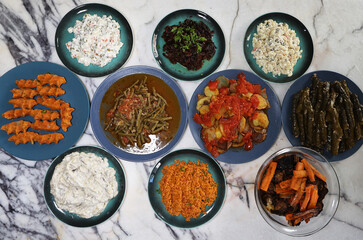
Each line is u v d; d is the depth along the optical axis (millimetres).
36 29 802
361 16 784
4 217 795
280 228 713
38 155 767
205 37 756
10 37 804
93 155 759
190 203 732
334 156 729
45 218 791
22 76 781
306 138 722
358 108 706
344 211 759
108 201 768
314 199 663
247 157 751
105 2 796
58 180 745
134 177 782
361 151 767
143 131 762
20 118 778
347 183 765
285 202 688
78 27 771
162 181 755
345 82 723
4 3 804
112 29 769
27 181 792
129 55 778
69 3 798
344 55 782
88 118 771
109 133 772
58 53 776
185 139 782
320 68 783
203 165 759
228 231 772
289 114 741
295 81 743
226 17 790
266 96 750
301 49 769
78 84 770
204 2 790
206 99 742
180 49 750
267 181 684
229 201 774
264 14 762
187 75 772
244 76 747
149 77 777
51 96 776
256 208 770
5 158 796
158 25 772
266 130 752
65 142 767
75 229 788
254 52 761
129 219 782
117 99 765
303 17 787
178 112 771
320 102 708
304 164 690
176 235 777
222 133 714
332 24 786
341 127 706
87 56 768
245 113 719
